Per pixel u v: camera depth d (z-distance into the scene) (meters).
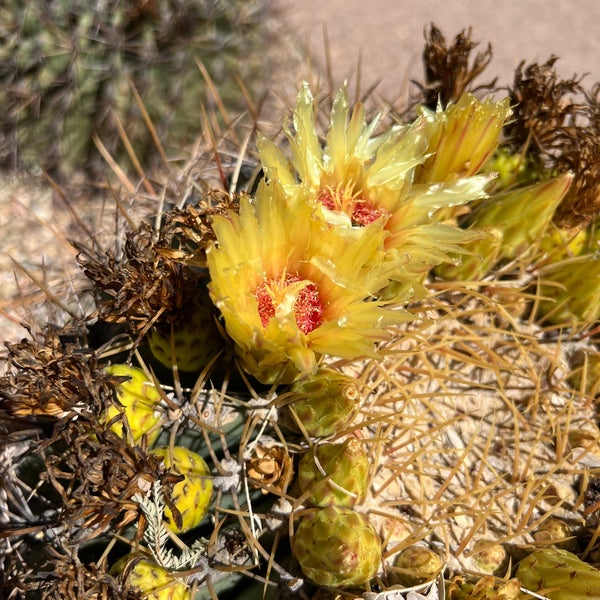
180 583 0.36
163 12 0.73
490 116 0.40
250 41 0.86
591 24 1.31
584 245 0.45
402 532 0.38
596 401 0.42
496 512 0.39
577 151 0.45
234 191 0.45
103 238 0.52
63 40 0.72
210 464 0.39
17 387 0.37
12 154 0.85
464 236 0.39
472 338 0.41
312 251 0.38
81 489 0.35
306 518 0.36
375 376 0.41
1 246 0.83
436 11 1.31
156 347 0.40
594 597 0.36
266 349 0.37
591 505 0.40
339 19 1.27
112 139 0.82
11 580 0.37
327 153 0.41
